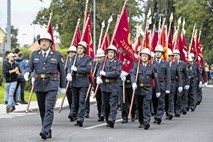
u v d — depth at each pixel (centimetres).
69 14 6925
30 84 4269
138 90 2183
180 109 2877
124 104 2427
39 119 2519
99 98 2558
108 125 2242
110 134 1977
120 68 2217
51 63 1827
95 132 2033
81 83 2228
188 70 3272
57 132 2016
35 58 1838
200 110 3378
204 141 1817
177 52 2880
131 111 2464
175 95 2841
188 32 8269
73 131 2056
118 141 1786
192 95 3325
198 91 3797
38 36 1947
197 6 8300
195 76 3356
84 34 2858
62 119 2541
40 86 1822
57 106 3281
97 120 2558
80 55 2247
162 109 2433
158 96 2253
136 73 2189
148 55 2200
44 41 1839
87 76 2245
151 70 2194
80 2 6881
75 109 2297
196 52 4022
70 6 6900
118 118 2661
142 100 2200
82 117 2239
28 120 2467
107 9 6781
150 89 2184
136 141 1792
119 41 2555
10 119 2514
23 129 2098
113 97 2208
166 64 2483
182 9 8181
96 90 2506
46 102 1809
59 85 1877
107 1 6894
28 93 4209
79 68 2216
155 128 2225
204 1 8294
